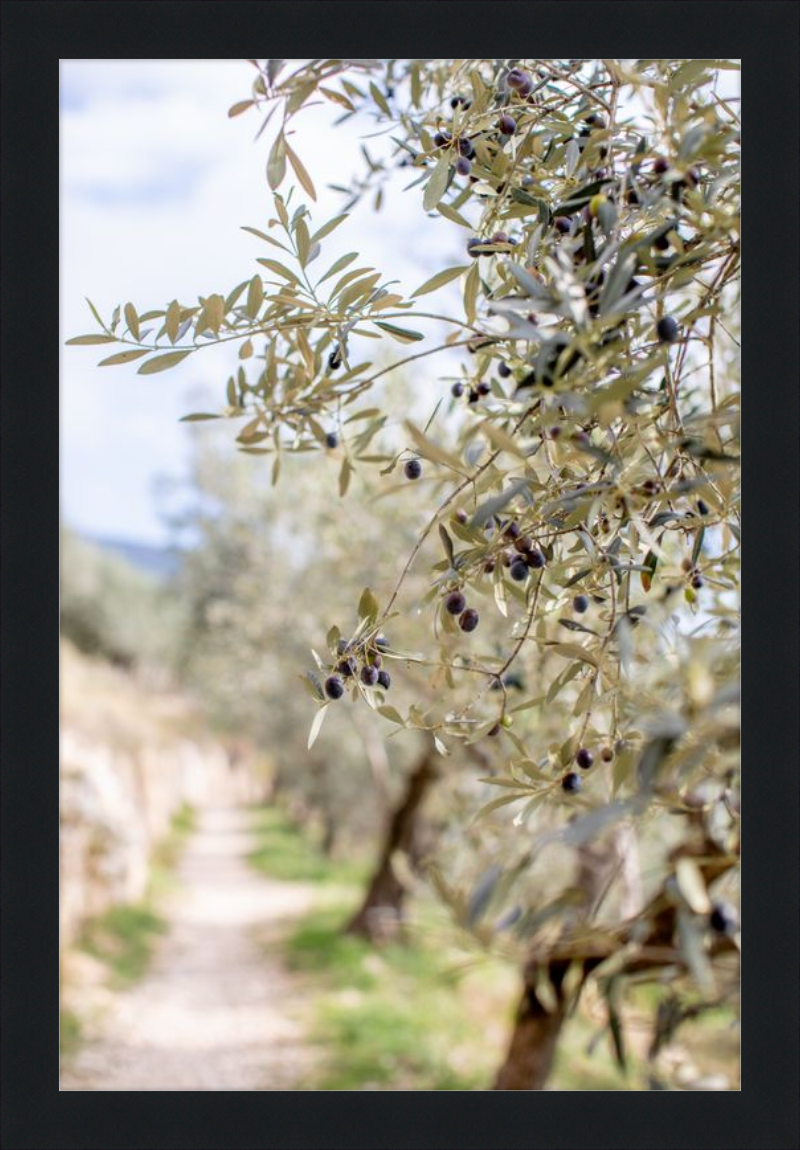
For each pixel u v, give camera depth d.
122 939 11.54
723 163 1.37
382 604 5.90
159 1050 8.15
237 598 14.00
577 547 1.44
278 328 1.54
